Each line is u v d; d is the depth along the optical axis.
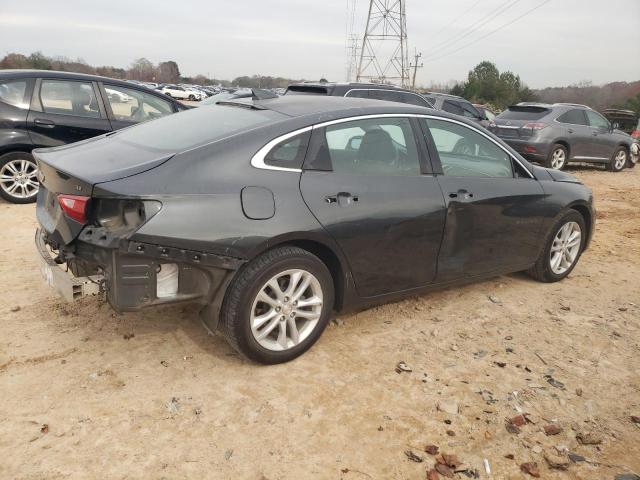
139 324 3.88
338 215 3.47
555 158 12.97
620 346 4.04
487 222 4.36
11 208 6.84
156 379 3.25
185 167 3.08
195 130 3.55
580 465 2.78
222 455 2.68
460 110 13.19
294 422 2.95
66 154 3.50
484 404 3.22
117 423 2.85
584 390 3.44
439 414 3.10
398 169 3.88
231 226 3.07
